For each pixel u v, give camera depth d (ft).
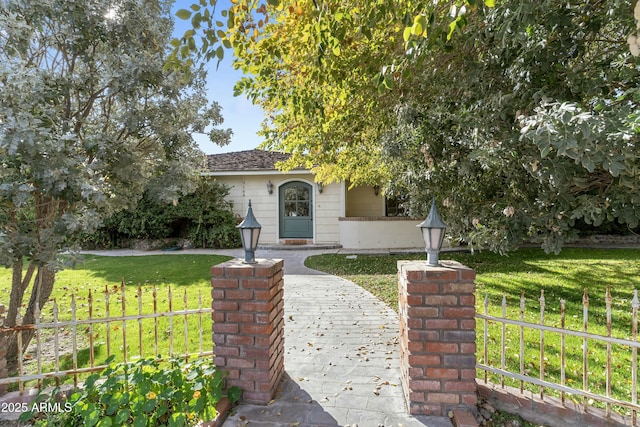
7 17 8.99
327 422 8.16
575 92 8.80
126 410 7.82
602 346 12.47
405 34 6.79
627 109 6.93
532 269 26.96
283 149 24.67
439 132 12.75
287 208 43.57
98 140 10.29
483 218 11.96
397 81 12.84
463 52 11.45
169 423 7.68
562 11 8.42
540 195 9.70
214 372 8.86
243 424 8.16
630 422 7.73
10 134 8.02
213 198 41.55
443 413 8.27
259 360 8.98
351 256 34.88
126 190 12.18
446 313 8.21
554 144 6.69
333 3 9.57
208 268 28.07
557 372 10.68
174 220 41.60
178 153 13.25
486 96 10.78
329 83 14.06
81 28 10.23
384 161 18.39
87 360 11.83
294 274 26.94
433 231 8.87
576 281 22.74
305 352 12.32
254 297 8.98
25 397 8.93
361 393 9.46
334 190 42.19
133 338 13.60
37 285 11.19
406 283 8.52
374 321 15.81
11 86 8.50
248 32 11.14
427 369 8.31
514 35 8.84
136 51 11.18
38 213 10.88
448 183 13.70
